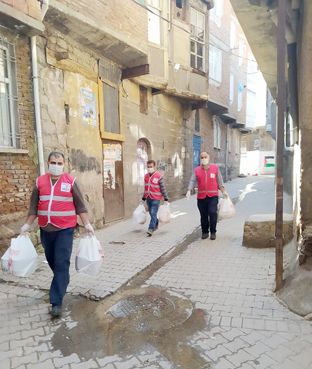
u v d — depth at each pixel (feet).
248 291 13.29
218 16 58.03
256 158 110.42
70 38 22.93
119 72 29.53
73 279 14.98
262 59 25.04
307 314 11.07
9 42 18.26
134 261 17.60
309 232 12.84
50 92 21.08
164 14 35.01
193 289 13.75
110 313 11.84
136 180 33.27
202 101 45.44
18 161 18.88
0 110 18.21
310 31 12.50
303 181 13.19
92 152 25.49
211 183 21.42
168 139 41.27
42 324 11.14
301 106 13.34
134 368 8.72
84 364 8.94
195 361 8.95
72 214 12.30
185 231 24.68
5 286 14.39
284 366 8.70
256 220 19.45
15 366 8.93
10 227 18.25
